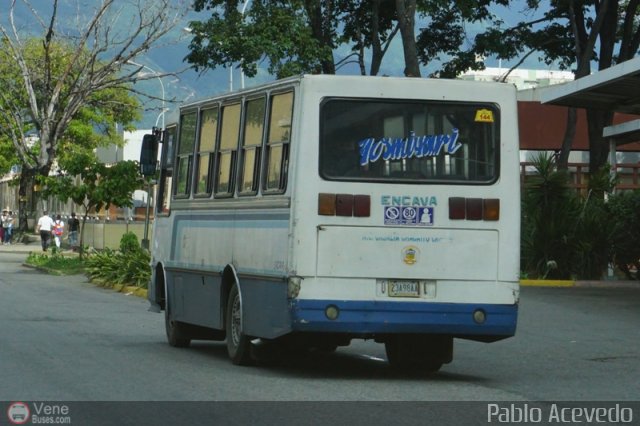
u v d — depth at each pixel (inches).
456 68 1820.9
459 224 561.3
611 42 1758.1
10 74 2770.7
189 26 1651.1
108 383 530.3
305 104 553.6
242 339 607.5
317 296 547.8
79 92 2630.4
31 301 1109.1
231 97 637.9
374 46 1726.1
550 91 1268.5
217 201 644.1
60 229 2687.0
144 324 893.2
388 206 554.9
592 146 1673.2
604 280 1315.2
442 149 563.5
